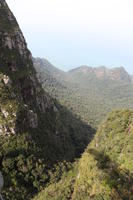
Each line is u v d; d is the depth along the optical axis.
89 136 187.62
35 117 123.69
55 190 92.50
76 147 159.38
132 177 79.25
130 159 88.19
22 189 96.62
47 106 152.75
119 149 98.25
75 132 172.12
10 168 100.00
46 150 117.56
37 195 94.88
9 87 117.88
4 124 106.25
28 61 154.12
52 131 139.50
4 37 138.50
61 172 107.94
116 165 89.19
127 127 109.25
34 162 105.75
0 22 144.50
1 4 155.00
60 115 174.25
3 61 132.25
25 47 156.12
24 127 113.56
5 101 111.50
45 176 103.31
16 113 109.62
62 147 137.25
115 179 78.06
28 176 101.19
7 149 102.31
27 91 136.38
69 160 131.75
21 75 136.25
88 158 100.62
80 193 83.94
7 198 91.25
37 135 119.94
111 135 110.56
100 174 83.00
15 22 157.88
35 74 157.25
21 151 104.38
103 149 105.19
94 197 76.06
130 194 70.94
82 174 92.44
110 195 72.88
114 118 119.88
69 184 94.00
